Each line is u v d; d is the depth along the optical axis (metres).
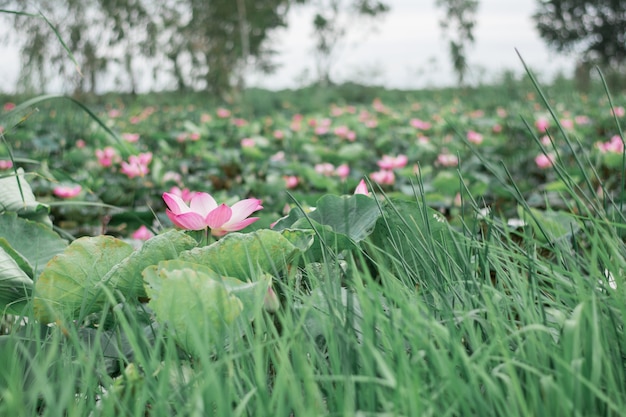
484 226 2.81
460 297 1.61
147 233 3.08
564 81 16.92
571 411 1.14
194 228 1.87
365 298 1.34
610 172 5.23
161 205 5.05
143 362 1.32
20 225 2.11
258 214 3.03
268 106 17.48
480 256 1.78
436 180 4.26
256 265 1.71
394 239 1.92
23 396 1.39
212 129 10.62
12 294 1.74
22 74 10.98
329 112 15.90
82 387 1.36
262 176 6.05
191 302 1.47
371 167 7.21
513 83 15.98
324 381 1.32
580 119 9.35
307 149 7.47
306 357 1.48
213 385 1.17
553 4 30.00
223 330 1.48
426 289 1.69
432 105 17.28
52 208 4.24
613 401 1.21
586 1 29.44
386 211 1.94
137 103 12.85
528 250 1.62
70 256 1.71
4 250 1.85
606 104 12.02
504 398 1.26
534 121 8.74
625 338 1.36
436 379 1.28
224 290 1.46
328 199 2.03
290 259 1.73
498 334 1.32
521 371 1.30
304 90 23.58
